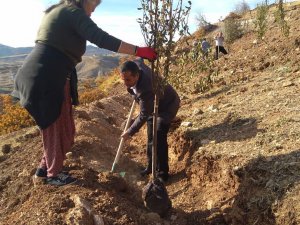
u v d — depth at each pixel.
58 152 4.15
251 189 4.18
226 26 19.25
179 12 3.84
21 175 5.30
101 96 16.94
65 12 3.79
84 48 4.02
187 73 8.89
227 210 4.28
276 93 6.72
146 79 4.79
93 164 5.44
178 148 6.15
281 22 11.53
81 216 3.68
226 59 12.09
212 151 5.14
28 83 3.83
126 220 3.86
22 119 12.53
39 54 3.85
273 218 3.78
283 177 4.04
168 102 5.33
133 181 5.54
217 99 7.66
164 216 4.34
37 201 4.19
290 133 4.94
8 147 7.47
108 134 7.55
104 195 4.16
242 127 5.64
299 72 7.71
